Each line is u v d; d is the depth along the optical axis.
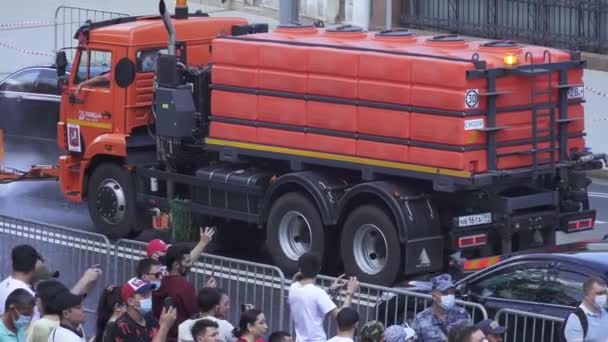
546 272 15.63
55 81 28.34
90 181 24.03
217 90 21.88
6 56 39.38
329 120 20.42
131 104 23.20
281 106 21.02
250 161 21.86
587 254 15.70
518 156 19.69
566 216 20.73
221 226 23.36
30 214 26.36
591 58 35.47
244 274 17.23
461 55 19.27
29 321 12.45
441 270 20.08
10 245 19.36
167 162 22.94
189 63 23.48
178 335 13.08
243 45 21.39
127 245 18.14
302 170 21.02
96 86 23.62
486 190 19.77
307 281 14.32
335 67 20.20
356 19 40.22
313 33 21.55
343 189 20.67
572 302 15.30
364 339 12.45
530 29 36.78
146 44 23.20
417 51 19.62
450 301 14.16
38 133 28.55
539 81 19.84
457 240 19.69
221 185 21.92
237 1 45.53
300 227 21.20
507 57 19.23
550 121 20.11
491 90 19.08
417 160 19.47
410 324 14.59
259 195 21.56
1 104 28.91
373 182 20.02
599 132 31.50
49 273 14.40
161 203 23.06
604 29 35.44
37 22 44.00
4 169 27.80
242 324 12.51
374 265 20.25
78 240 18.48
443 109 19.05
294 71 20.75
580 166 20.66
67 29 42.59
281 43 20.94
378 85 19.75
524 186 20.50
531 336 15.05
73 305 12.27
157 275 13.67
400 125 19.58
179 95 22.28
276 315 16.88
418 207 19.81
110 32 23.31
